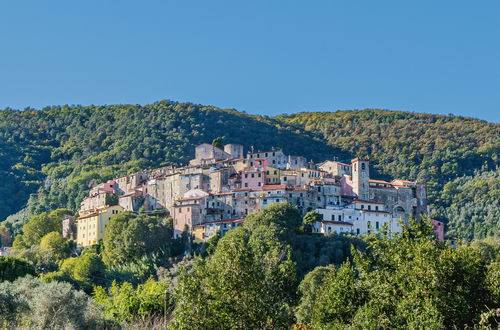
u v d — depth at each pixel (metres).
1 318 83.81
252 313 68.44
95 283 186.12
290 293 73.62
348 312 75.88
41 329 82.44
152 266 196.88
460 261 69.75
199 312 68.44
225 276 70.25
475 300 68.56
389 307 70.38
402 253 72.94
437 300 66.50
